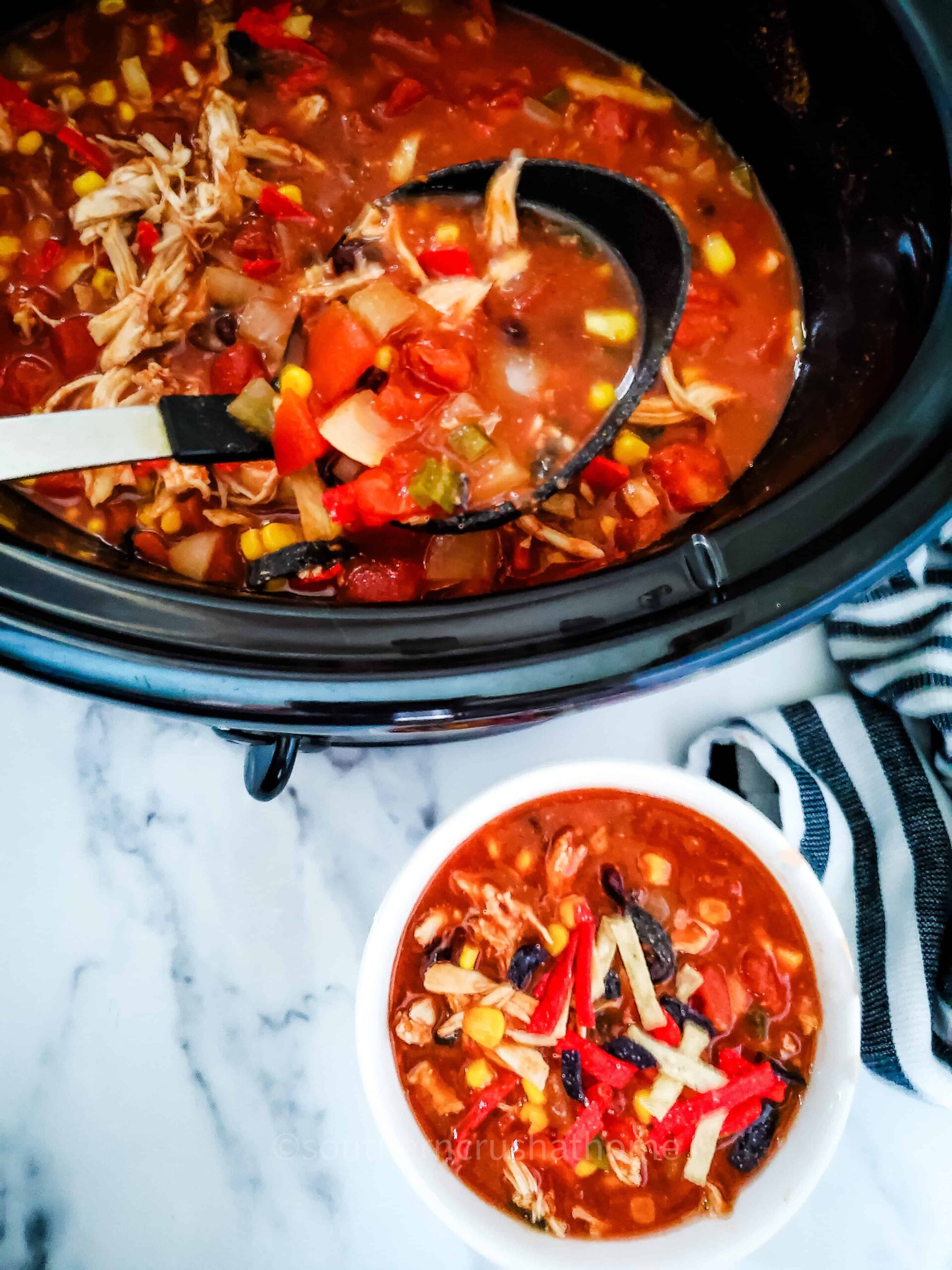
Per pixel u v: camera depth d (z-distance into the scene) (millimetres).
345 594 337
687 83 401
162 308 362
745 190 399
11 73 385
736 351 384
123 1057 365
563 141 397
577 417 350
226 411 316
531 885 327
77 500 341
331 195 385
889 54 328
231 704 256
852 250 362
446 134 393
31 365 363
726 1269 358
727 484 365
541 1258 300
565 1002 318
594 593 268
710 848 327
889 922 369
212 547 343
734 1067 319
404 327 335
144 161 371
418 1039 319
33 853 374
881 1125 367
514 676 259
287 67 392
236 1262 357
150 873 374
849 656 389
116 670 255
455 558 338
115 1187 359
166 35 391
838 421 334
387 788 382
